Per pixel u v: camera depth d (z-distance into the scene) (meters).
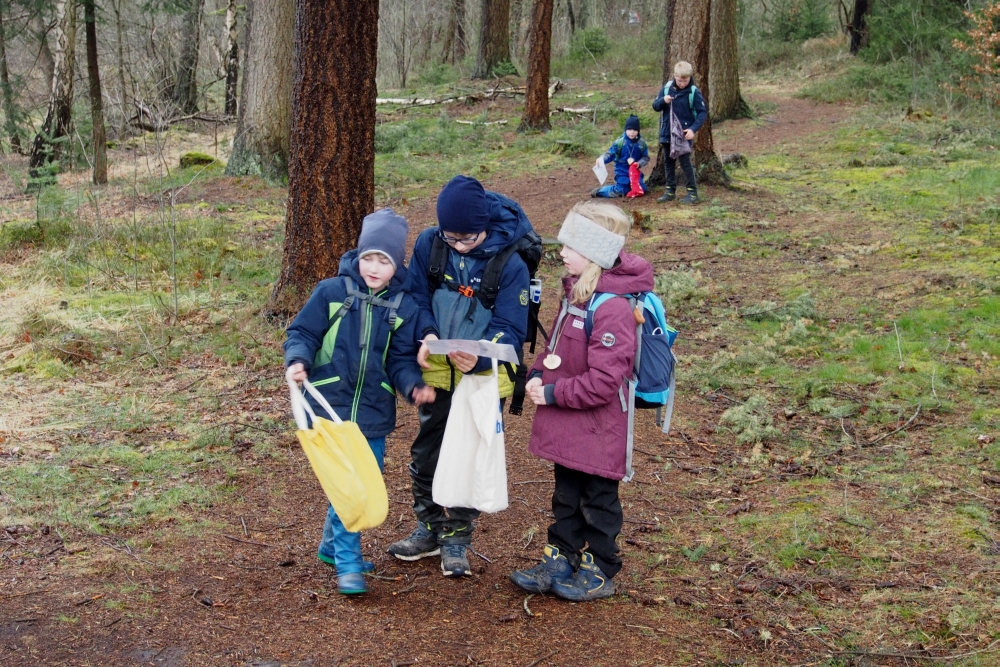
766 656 3.31
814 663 3.25
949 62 21.41
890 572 3.86
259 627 3.44
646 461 5.27
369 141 7.05
